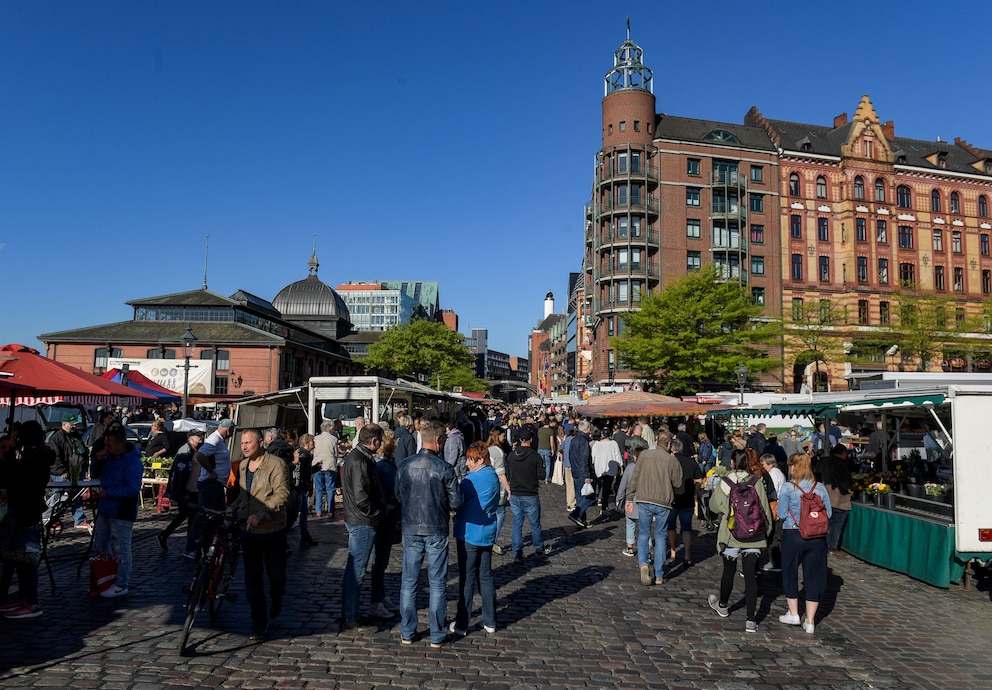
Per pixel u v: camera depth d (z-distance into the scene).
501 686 5.64
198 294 58.72
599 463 15.46
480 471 7.05
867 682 6.05
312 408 18.38
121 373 22.92
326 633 6.82
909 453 17.69
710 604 8.17
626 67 59.00
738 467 8.82
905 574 10.38
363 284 161.50
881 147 59.78
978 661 6.68
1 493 6.93
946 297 50.03
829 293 58.16
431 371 73.12
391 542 7.34
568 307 113.25
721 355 43.25
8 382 11.23
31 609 7.00
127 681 5.46
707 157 57.22
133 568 9.38
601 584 9.32
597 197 58.47
